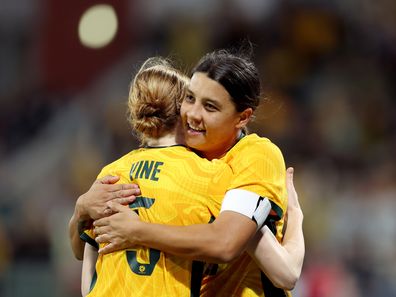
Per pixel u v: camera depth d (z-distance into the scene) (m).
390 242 38.34
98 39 54.03
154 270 12.03
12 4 55.38
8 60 55.31
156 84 12.74
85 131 49.56
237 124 12.59
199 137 12.50
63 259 39.06
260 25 53.44
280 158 12.73
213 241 11.70
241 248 11.86
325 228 38.97
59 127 50.97
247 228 11.90
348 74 52.47
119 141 47.00
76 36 54.47
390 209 39.25
